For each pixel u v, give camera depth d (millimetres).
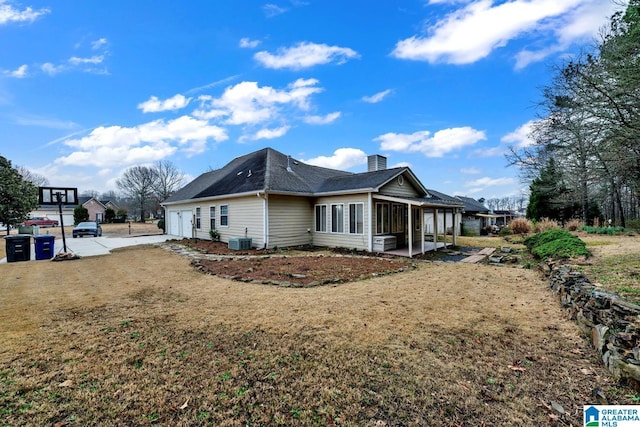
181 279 7270
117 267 9062
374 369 3018
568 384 2727
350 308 4910
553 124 13500
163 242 16500
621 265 5793
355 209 12305
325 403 2506
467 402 2500
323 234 13492
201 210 17203
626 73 7297
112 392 2660
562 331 3910
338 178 14703
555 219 22266
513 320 4324
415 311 4738
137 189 48094
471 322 4250
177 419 2330
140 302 5348
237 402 2527
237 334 3891
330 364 3119
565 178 17641
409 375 2904
